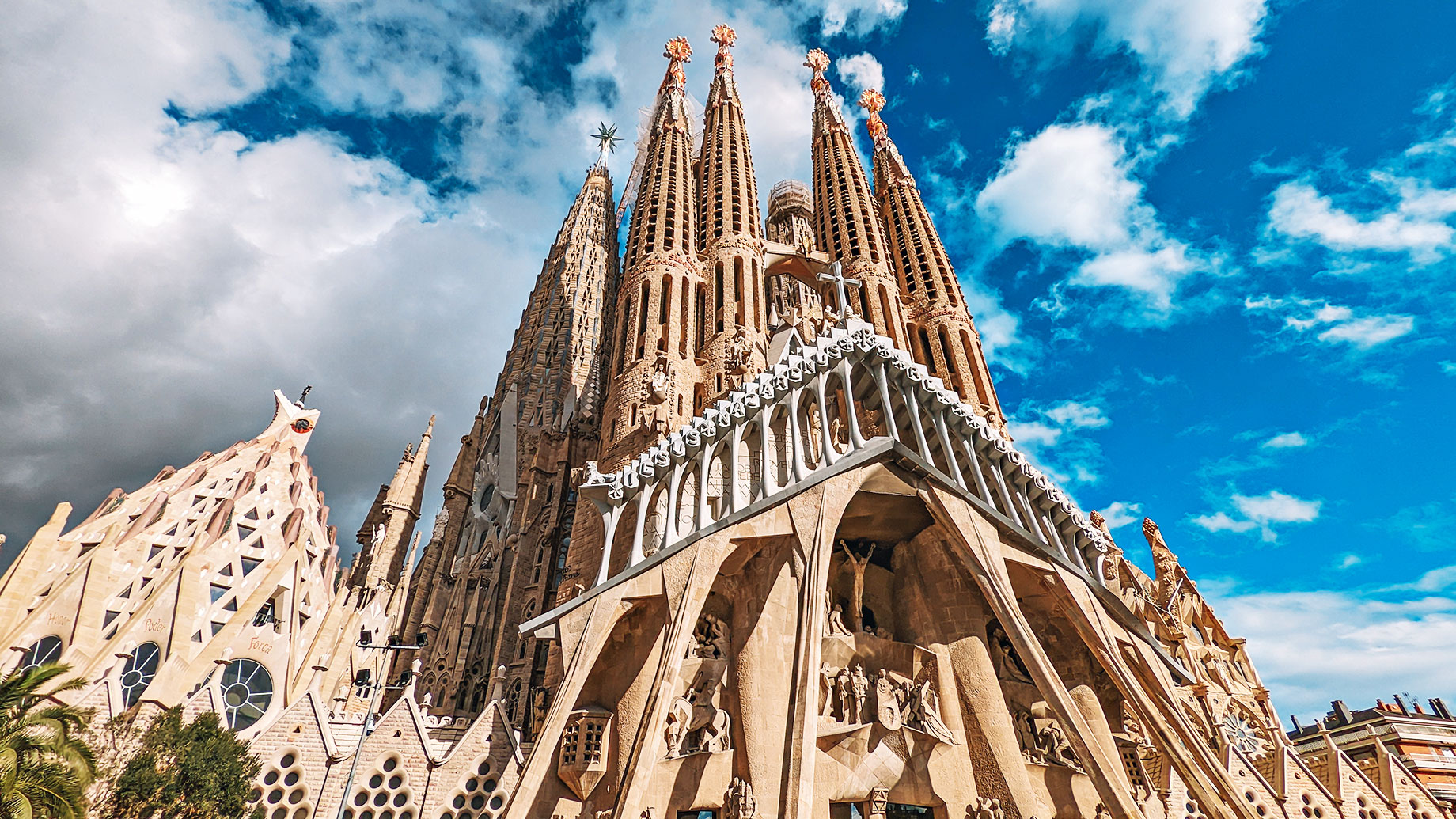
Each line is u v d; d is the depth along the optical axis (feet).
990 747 114.52
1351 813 123.54
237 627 125.39
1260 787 122.31
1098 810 113.29
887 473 126.82
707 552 114.83
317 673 135.85
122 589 127.34
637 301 201.87
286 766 103.86
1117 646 121.49
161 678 110.42
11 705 76.74
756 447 136.56
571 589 146.72
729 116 279.69
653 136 272.92
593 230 370.94
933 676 122.83
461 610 213.66
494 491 252.83
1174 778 122.01
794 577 116.37
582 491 134.10
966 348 220.02
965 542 120.06
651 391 173.27
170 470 162.09
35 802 73.26
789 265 259.19
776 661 113.70
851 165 280.51
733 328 196.24
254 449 170.71
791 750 98.63
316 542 167.43
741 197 239.71
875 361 138.00
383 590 229.86
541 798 107.34
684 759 107.65
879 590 140.36
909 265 251.19
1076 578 126.11
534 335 319.68
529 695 175.22
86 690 104.58
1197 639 154.81
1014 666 129.18
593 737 110.11
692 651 121.80
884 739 114.01
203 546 135.23
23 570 123.13
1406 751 185.68
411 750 109.81
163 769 94.02
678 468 130.31
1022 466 135.13
